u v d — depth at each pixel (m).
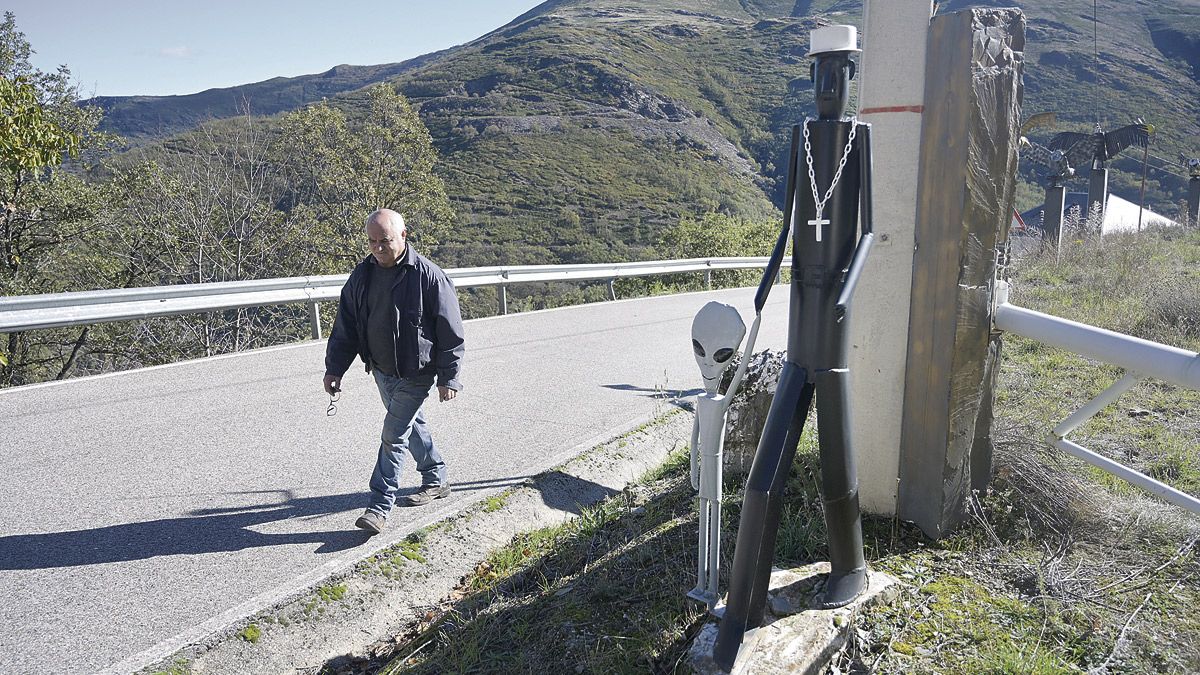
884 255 3.64
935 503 3.62
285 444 6.01
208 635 3.46
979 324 3.49
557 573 4.12
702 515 3.16
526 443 6.07
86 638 3.42
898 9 3.45
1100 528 3.70
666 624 3.22
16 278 21.81
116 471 5.41
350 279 4.48
